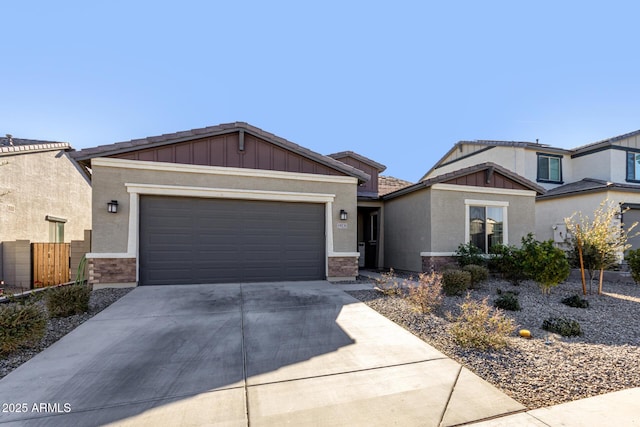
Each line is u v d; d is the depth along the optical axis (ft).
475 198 39.34
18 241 35.81
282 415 9.94
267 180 31.91
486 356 14.49
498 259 33.71
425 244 38.52
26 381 12.03
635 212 46.93
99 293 25.67
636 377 12.67
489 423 9.61
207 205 30.66
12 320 14.30
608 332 18.57
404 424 9.52
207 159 30.48
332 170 34.30
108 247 27.58
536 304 24.64
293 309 21.71
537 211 55.72
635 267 31.71
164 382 11.98
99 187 27.58
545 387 11.77
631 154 54.54
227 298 24.52
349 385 11.82
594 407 10.46
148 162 28.71
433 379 12.30
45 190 44.27
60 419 9.70
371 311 21.33
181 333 17.13
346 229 34.24
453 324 18.35
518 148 55.36
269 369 13.07
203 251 30.40
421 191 39.65
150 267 29.01
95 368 13.10
